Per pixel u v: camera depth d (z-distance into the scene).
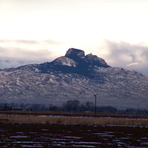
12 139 165.25
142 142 164.00
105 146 148.25
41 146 144.50
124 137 183.50
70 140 166.50
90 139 172.25
